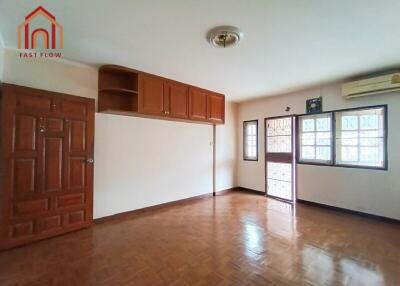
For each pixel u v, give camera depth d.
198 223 3.25
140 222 3.29
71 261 2.18
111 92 3.27
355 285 1.82
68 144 2.86
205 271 2.02
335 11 1.81
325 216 3.56
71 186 2.88
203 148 4.81
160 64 3.03
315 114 4.16
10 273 1.97
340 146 3.84
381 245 2.53
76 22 2.01
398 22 1.96
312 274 1.97
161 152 4.04
